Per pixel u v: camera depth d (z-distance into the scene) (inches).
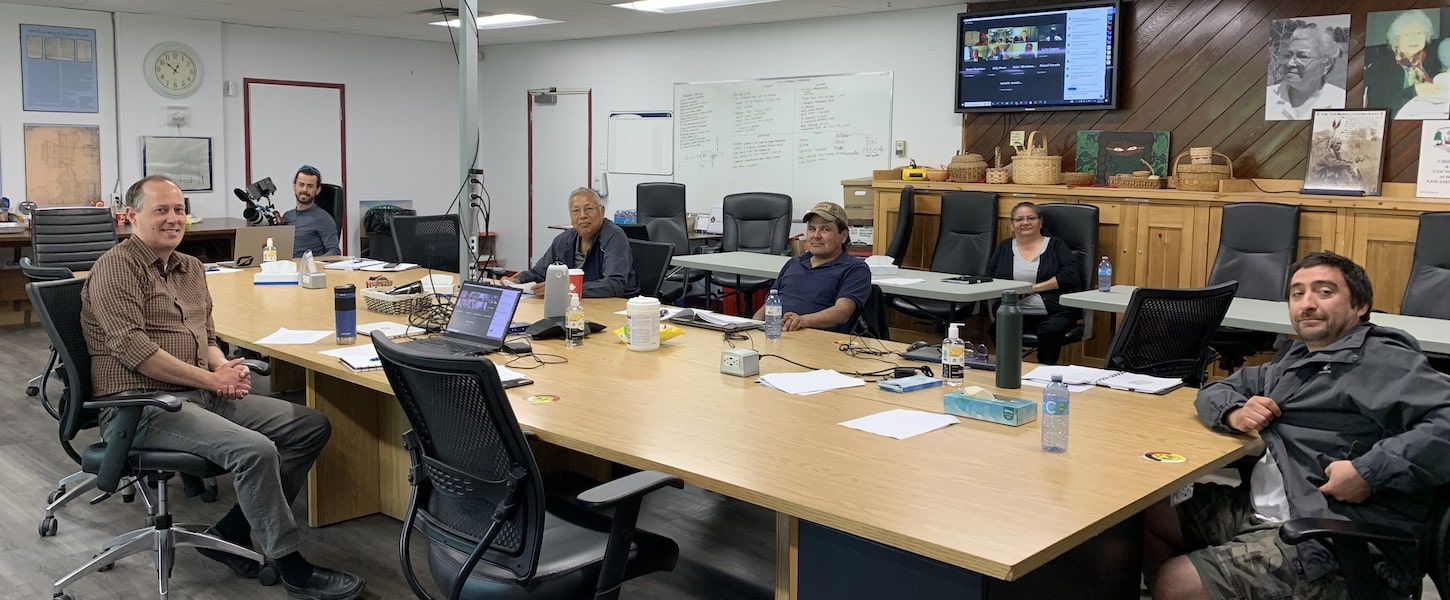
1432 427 82.9
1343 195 226.2
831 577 81.0
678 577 128.9
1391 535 79.0
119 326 119.8
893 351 139.7
